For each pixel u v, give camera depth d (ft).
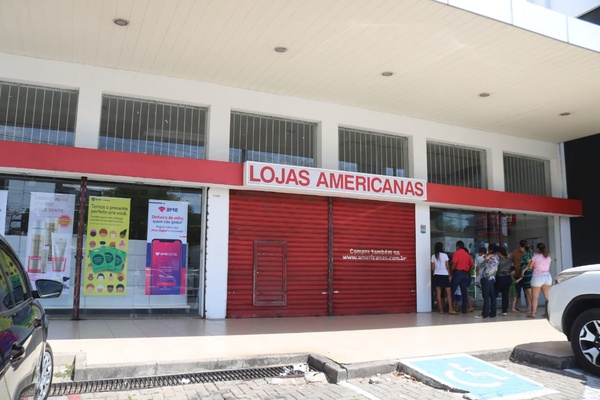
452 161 44.06
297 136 37.60
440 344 25.21
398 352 23.00
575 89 34.60
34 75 29.94
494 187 44.88
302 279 35.58
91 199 31.35
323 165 37.27
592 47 28.53
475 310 41.68
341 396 17.62
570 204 46.55
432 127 42.42
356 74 32.40
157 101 33.35
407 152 41.73
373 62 30.45
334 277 36.73
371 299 37.91
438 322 33.63
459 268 38.91
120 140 32.04
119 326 28.60
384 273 38.70
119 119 32.24
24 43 28.14
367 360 21.17
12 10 24.31
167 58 30.17
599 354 20.04
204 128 34.60
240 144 35.32
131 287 31.83
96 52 29.35
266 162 36.01
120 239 31.81
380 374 20.56
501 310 42.19
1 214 29.45
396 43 27.91
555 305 21.98
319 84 34.27
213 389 18.30
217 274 33.09
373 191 36.55
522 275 39.86
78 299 30.37
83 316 30.60
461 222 43.37
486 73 31.96
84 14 24.70
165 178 30.86
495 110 39.40
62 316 30.22
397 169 41.22
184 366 20.15
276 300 34.60
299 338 26.35
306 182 34.12
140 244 32.24
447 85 34.12
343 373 19.69
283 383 19.29
